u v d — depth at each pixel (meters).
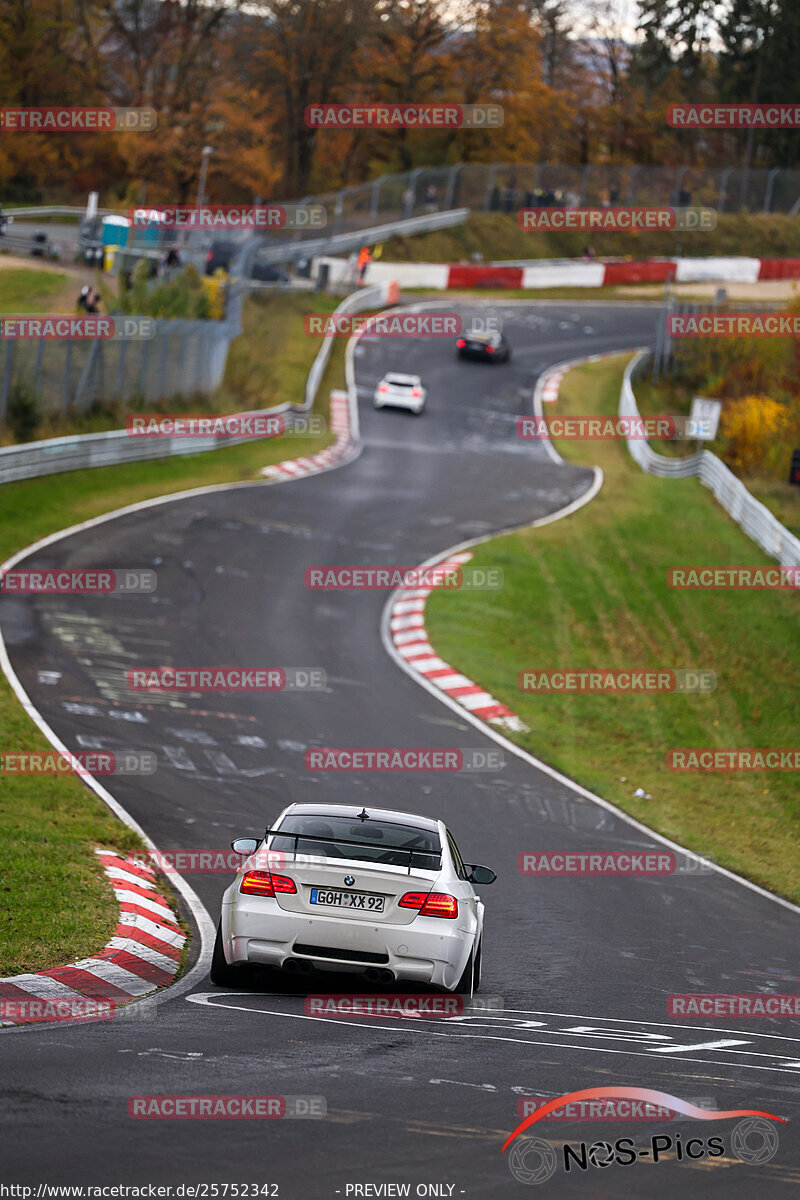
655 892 57.44
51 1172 18.30
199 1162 19.28
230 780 64.69
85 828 51.62
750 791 80.00
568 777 77.50
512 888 54.81
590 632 109.25
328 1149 20.44
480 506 154.00
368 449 180.75
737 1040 34.25
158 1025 28.42
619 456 195.12
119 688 78.12
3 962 34.22
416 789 69.31
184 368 169.75
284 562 119.12
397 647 100.75
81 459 136.62
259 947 32.16
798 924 55.16
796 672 99.50
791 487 156.00
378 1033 29.42
